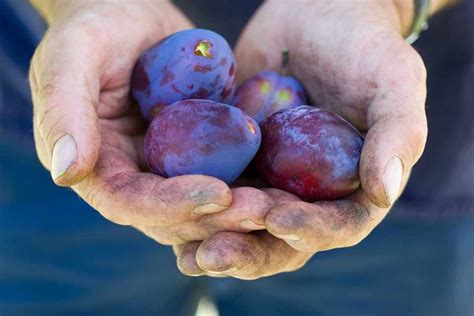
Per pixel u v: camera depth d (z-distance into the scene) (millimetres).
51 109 447
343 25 522
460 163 601
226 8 611
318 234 425
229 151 452
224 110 457
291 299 624
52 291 612
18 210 600
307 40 540
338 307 626
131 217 440
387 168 438
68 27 490
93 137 441
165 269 615
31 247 604
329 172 452
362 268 614
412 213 603
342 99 521
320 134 456
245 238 434
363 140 462
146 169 493
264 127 472
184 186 429
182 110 458
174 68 496
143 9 534
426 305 625
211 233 442
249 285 621
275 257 445
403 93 475
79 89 459
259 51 576
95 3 518
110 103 506
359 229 444
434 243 609
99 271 610
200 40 499
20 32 589
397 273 617
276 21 565
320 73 531
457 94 598
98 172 449
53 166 437
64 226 600
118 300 620
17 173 595
